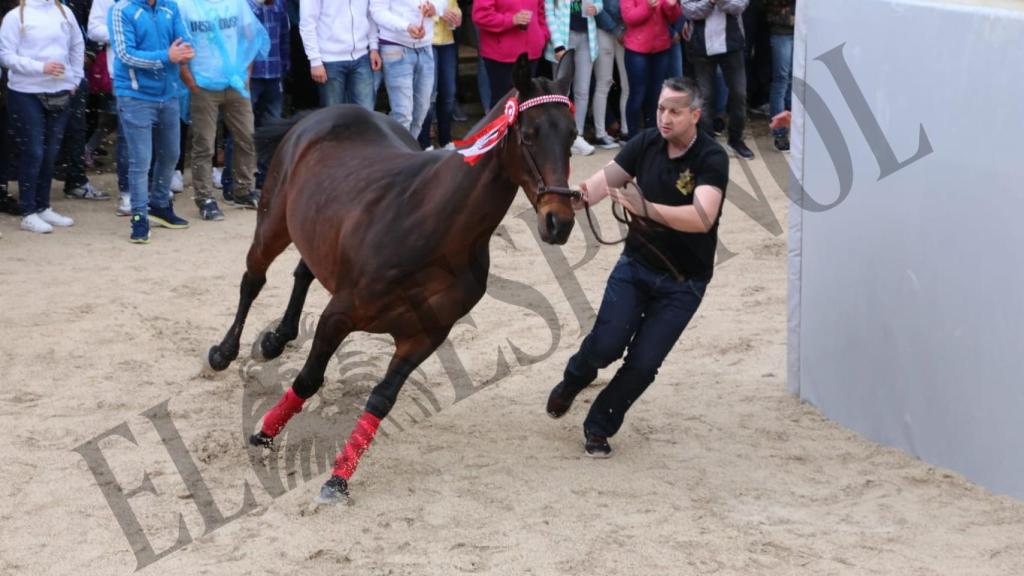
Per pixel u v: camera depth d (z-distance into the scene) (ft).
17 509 16.69
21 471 17.85
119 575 14.92
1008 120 16.10
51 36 30.22
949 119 16.98
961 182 16.93
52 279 27.61
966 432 17.52
